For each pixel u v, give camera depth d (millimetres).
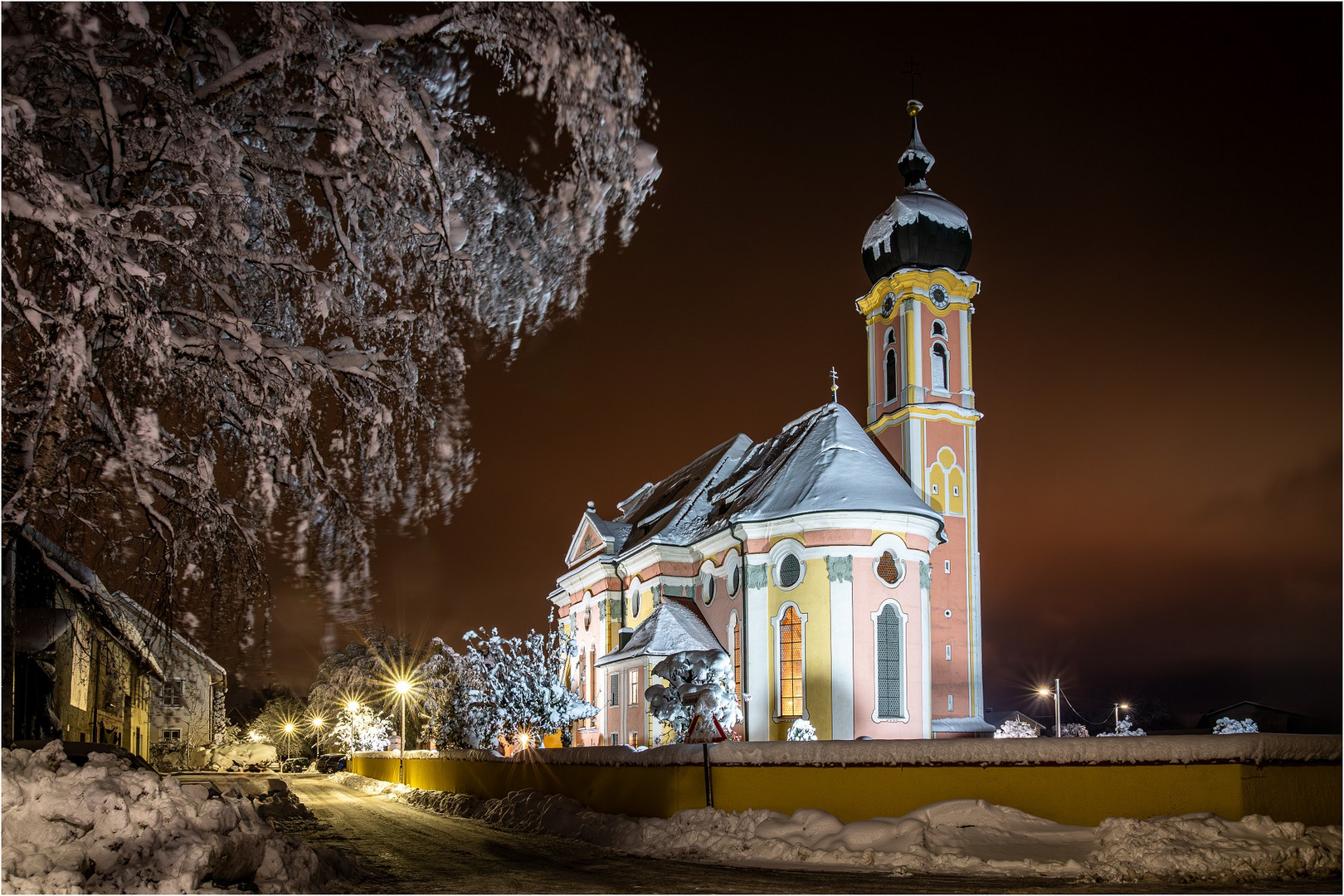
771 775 18469
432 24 12641
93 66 10625
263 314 13602
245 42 12914
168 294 12703
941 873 14023
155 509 11812
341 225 13352
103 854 10180
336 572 12961
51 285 11586
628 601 51219
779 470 43000
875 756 17281
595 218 13047
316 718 81750
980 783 16266
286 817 26797
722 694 24672
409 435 13555
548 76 12633
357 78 11938
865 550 37938
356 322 13172
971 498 49219
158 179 11961
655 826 18984
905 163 53844
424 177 12844
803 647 38031
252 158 12445
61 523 12070
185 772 68312
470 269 13055
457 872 15469
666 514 50719
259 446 12086
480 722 50438
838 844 15953
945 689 46656
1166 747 14930
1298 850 13094
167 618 12312
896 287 50719
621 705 44969
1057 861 13867
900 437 49562
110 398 11078
